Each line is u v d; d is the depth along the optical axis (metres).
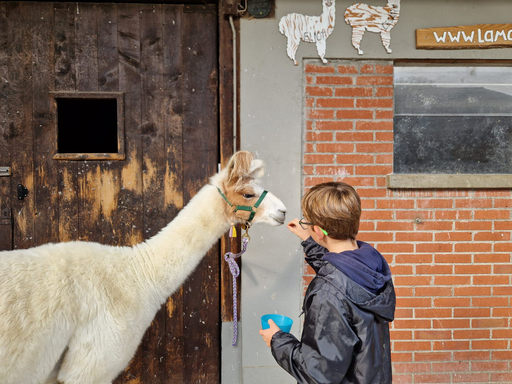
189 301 2.78
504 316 2.82
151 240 2.05
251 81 2.69
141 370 2.76
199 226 2.03
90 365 1.71
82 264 1.79
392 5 2.71
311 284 1.34
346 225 1.33
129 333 1.82
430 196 2.79
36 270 1.68
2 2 2.59
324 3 2.69
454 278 2.80
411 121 2.88
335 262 1.29
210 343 2.80
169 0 2.67
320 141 2.75
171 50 2.71
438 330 2.80
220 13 2.66
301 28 2.69
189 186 2.75
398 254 2.78
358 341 1.21
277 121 2.71
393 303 1.28
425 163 2.89
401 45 2.73
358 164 2.77
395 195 2.78
